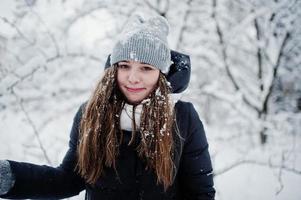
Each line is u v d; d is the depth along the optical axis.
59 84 4.71
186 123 1.22
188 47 5.21
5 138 4.04
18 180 1.12
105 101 1.18
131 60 1.16
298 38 5.17
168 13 5.17
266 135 4.92
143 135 1.15
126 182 1.17
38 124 4.28
